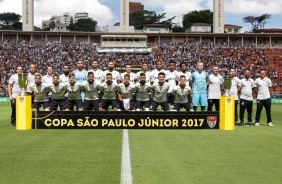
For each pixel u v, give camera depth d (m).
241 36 71.75
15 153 8.22
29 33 70.81
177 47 69.56
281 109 29.64
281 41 72.06
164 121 12.86
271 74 59.81
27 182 5.88
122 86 14.35
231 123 12.93
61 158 7.68
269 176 6.33
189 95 15.74
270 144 9.70
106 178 6.11
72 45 69.44
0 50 65.38
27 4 71.31
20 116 12.68
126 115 12.77
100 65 63.47
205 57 66.06
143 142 9.88
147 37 73.75
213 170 6.72
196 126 12.95
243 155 8.12
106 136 11.05
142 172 6.53
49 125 12.74
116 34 70.88
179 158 7.74
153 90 14.34
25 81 12.77
